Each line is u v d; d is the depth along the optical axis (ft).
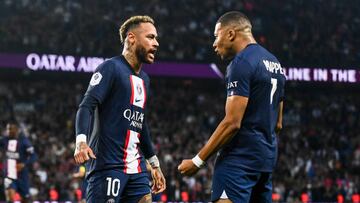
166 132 303.07
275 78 55.52
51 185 228.63
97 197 59.36
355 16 387.34
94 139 60.18
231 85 53.47
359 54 356.59
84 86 329.52
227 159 54.60
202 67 326.65
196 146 283.59
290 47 351.25
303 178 263.29
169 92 352.08
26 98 317.01
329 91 345.92
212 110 344.08
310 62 338.54
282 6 382.22
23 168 147.95
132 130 60.85
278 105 57.16
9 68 292.20
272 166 55.57
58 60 299.79
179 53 331.16
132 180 60.80
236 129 52.42
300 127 332.60
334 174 269.44
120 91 59.82
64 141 271.49
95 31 328.49
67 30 325.83
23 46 295.69
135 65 61.72
